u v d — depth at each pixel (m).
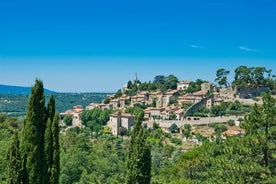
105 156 80.94
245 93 192.88
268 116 41.72
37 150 30.14
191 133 149.62
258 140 41.41
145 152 35.62
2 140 68.69
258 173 41.56
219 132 144.88
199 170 64.81
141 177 35.41
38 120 30.64
